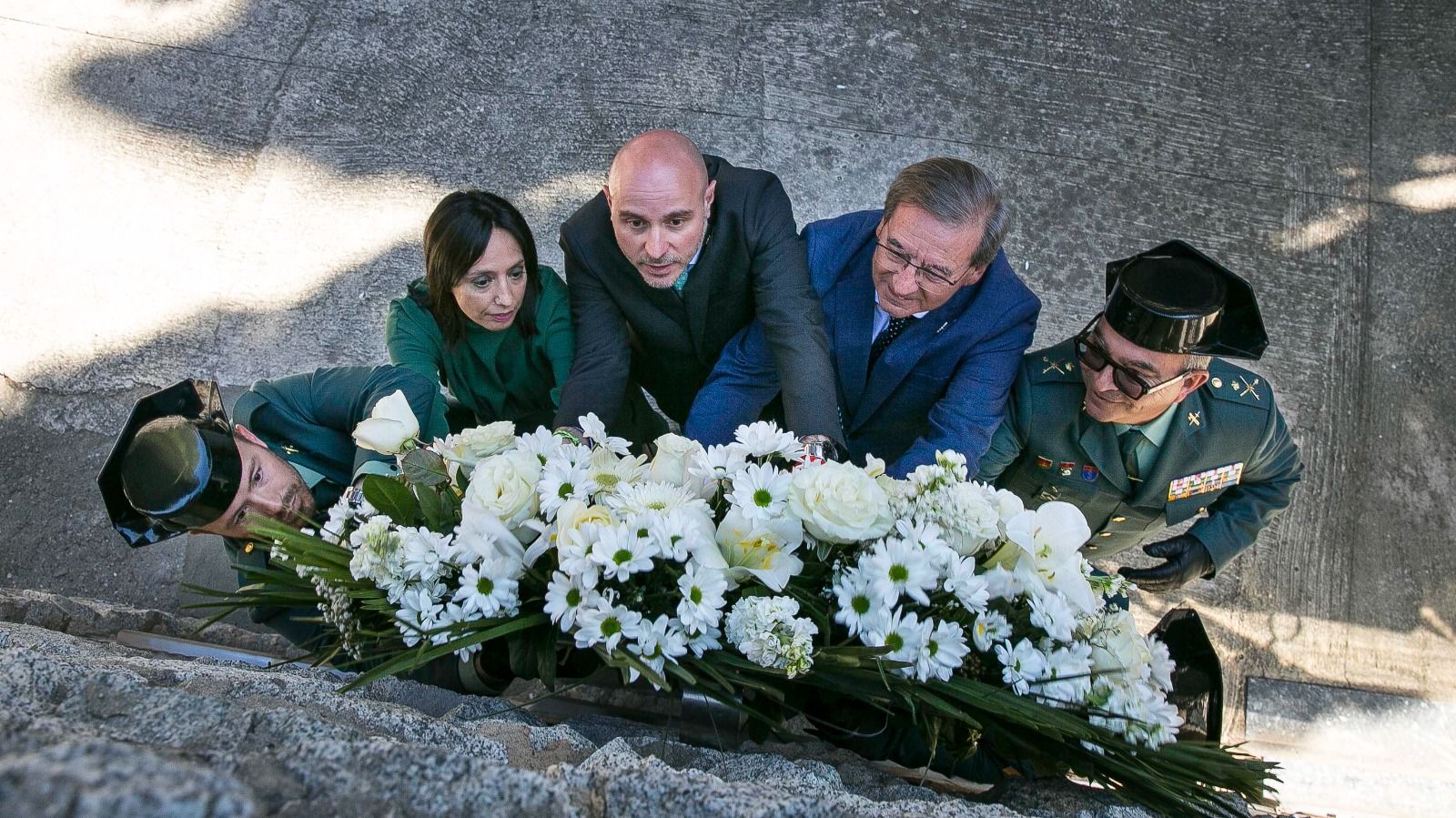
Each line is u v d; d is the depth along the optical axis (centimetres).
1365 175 384
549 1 397
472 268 221
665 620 129
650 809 96
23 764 67
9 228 359
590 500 143
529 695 191
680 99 387
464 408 262
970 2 402
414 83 386
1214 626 340
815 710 146
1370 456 356
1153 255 198
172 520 170
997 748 151
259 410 213
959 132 386
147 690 98
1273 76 395
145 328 354
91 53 382
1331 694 331
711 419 237
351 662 144
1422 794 316
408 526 149
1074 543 142
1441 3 402
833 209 378
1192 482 233
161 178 369
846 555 140
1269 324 367
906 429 244
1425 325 370
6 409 346
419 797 87
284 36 389
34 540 333
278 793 84
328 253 366
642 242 204
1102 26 400
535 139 382
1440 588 346
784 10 398
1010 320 224
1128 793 146
